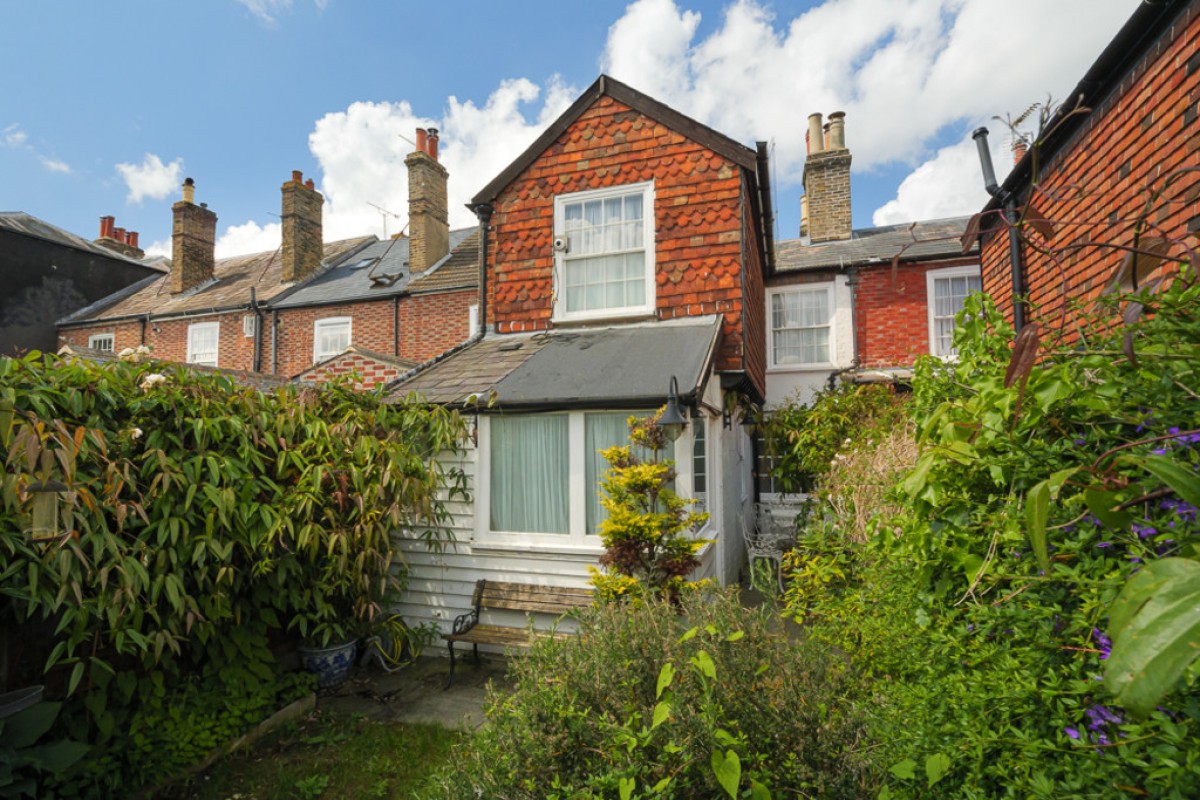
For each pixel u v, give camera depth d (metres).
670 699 2.06
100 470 3.45
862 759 2.00
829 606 3.50
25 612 3.32
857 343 11.03
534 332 8.30
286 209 16.41
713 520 6.65
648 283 7.87
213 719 4.01
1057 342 2.25
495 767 2.20
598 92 8.22
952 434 1.96
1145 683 0.73
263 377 7.58
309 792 3.61
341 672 5.20
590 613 2.97
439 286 13.43
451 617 6.08
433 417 5.87
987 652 1.78
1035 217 1.75
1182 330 1.58
